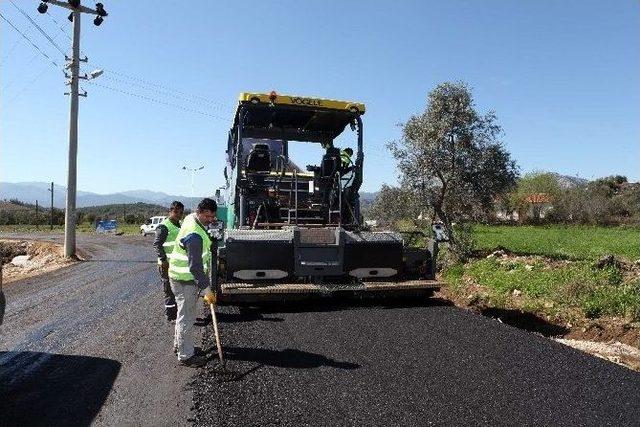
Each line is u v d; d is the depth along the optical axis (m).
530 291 9.72
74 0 18.73
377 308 8.14
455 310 7.99
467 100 16.75
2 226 68.75
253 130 10.04
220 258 7.93
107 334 7.05
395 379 5.01
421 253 8.79
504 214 51.62
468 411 4.30
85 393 4.79
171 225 7.55
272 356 5.73
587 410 4.34
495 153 16.64
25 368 5.58
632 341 7.16
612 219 46.78
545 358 5.65
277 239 8.05
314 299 8.60
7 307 9.33
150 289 11.23
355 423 4.07
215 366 5.41
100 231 50.62
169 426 4.07
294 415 4.22
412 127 17.23
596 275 10.56
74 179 19.64
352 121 9.50
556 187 54.06
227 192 10.41
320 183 9.71
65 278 13.61
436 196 17.08
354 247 8.35
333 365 5.41
